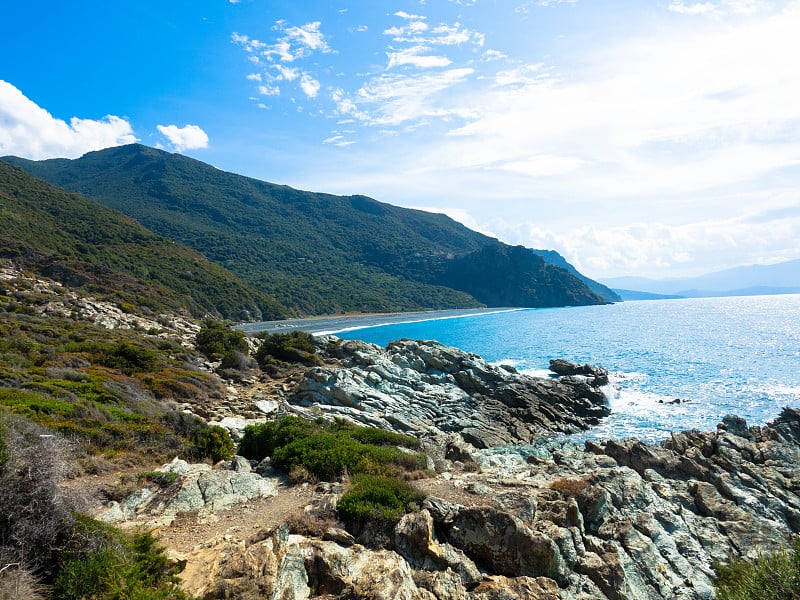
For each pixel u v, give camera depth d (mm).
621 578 12734
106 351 39562
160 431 21234
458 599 10438
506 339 95750
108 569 8445
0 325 40969
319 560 10211
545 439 35969
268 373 49688
